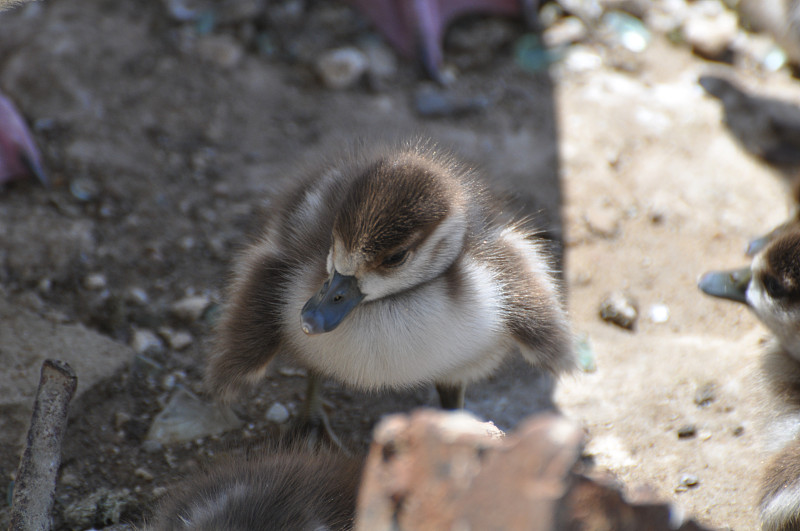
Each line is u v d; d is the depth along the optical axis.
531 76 10.00
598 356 7.25
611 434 6.61
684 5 10.94
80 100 8.95
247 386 6.03
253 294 5.89
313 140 9.05
